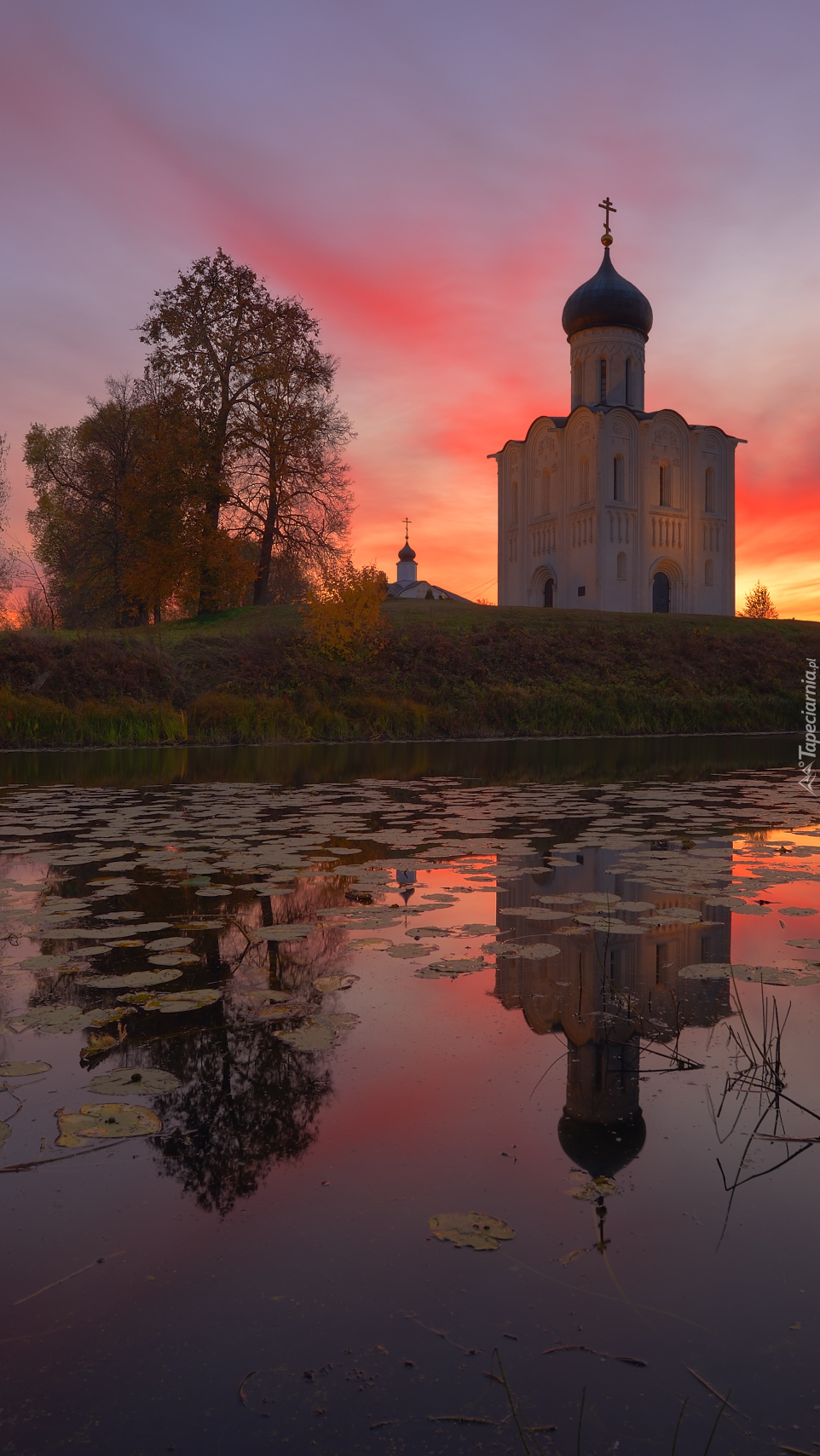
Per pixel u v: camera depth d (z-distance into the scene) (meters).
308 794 10.98
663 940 4.47
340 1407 1.51
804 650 34.16
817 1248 1.94
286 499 32.75
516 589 56.00
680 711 25.75
